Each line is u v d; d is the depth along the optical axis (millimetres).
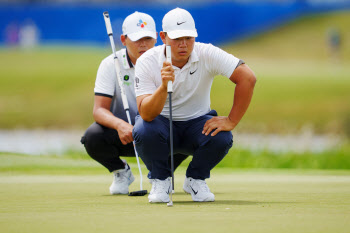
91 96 86562
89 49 131250
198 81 15445
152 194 15188
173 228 10453
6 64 110562
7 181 23250
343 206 14016
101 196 17391
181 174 28266
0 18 140625
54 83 93688
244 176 26656
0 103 82750
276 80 94812
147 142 15031
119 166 18422
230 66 15141
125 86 19000
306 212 12750
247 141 43156
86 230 10336
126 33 18562
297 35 138250
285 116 73438
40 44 139750
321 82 93375
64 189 19781
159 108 14734
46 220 11641
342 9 153625
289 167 34219
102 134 18250
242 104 15281
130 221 11383
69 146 43188
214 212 12805
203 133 15320
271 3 145625
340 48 129875
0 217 12156
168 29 14555
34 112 79500
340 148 39156
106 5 141125
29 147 45781
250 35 140750
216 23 139250
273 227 10531
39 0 183500
